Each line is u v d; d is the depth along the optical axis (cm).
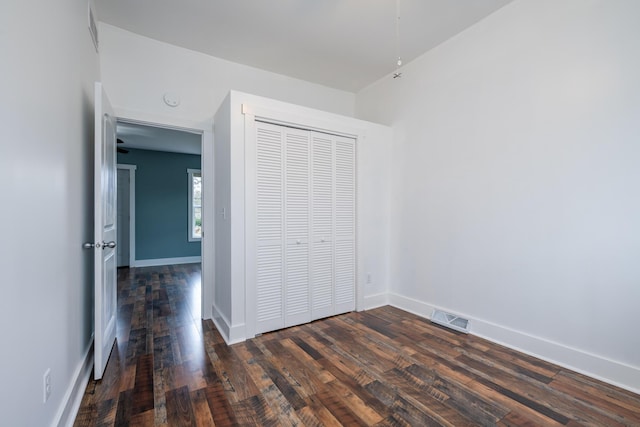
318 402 164
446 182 284
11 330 99
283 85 356
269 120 261
